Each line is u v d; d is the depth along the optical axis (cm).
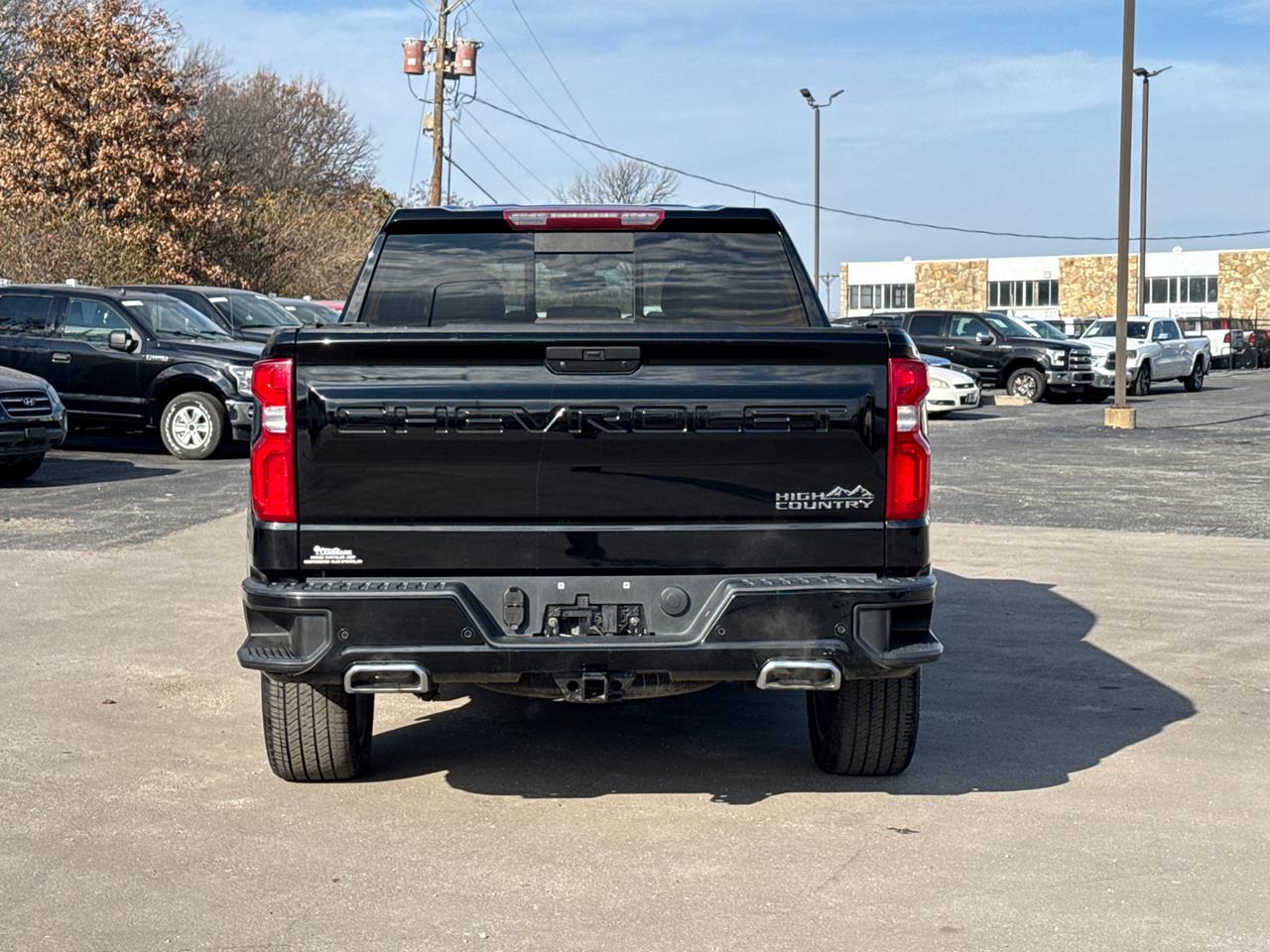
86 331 1794
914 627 469
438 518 454
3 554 1050
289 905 414
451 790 527
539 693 464
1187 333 4972
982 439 2133
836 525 460
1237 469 1709
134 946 384
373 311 556
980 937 389
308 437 450
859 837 474
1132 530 1226
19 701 650
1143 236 4031
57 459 1766
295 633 454
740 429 453
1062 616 865
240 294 2181
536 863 449
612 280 559
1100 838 473
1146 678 709
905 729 520
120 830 480
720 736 607
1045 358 3003
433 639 451
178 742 589
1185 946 384
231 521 1238
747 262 561
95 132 3297
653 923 399
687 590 458
